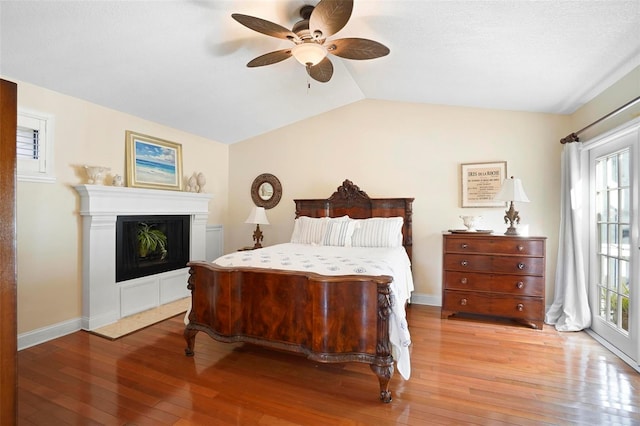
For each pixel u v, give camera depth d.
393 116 3.94
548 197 3.34
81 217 2.93
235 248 4.86
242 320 2.22
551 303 3.32
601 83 2.54
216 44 2.43
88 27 2.04
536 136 3.39
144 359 2.34
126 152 3.37
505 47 2.16
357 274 2.03
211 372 2.16
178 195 3.80
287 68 3.02
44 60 2.32
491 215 3.52
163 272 3.77
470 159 3.62
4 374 1.09
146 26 2.10
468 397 1.85
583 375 2.08
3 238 1.09
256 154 4.70
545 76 2.52
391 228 3.44
